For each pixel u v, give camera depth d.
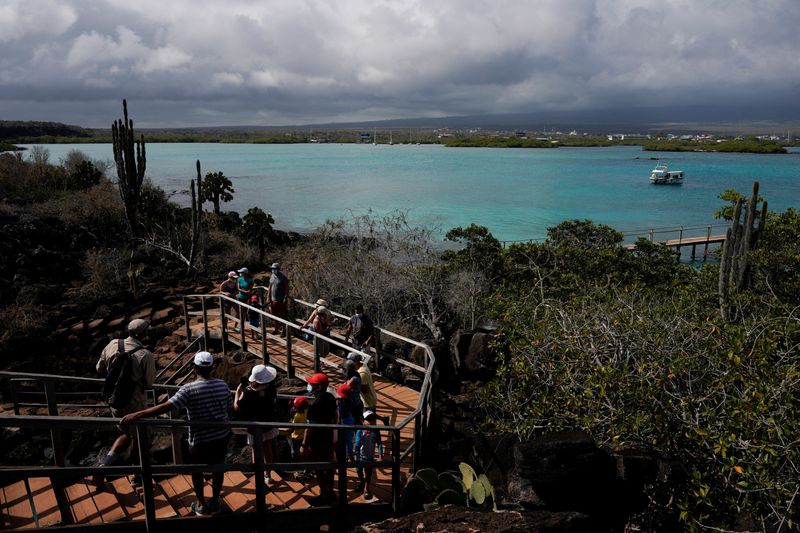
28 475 4.41
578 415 7.64
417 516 5.64
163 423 4.84
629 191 72.19
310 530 6.08
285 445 7.84
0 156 26.19
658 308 9.61
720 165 121.75
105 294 17.03
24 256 17.84
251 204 54.97
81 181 26.17
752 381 6.98
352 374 7.31
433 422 9.05
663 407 7.13
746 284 14.82
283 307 12.90
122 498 5.69
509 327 10.70
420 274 17.34
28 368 13.05
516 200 61.47
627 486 6.33
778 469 6.11
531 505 6.19
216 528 5.34
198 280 19.75
